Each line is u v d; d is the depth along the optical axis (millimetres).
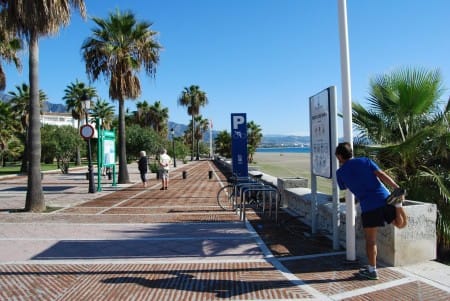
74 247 6754
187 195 14875
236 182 11086
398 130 8250
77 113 56312
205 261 5828
